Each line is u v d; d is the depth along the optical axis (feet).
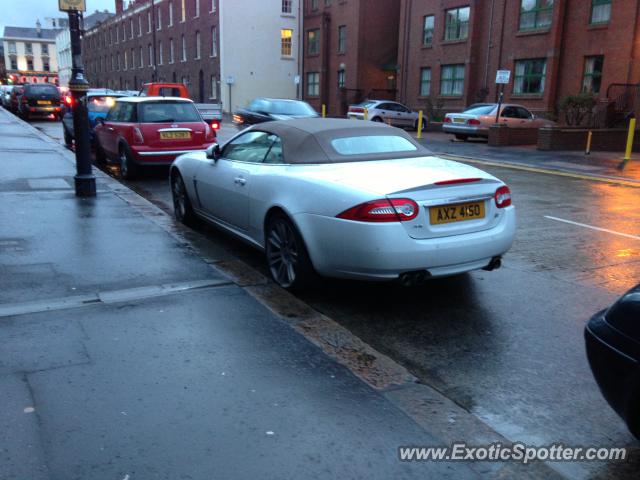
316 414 9.97
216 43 143.74
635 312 8.14
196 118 36.94
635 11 74.79
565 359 12.66
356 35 125.59
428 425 9.81
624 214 28.71
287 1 145.59
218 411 9.93
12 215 23.62
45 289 15.51
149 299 15.02
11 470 8.27
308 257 15.37
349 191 14.10
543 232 24.57
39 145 48.98
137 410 9.87
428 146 66.85
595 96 74.90
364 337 13.76
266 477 8.31
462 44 101.35
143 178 37.58
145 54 192.44
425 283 17.57
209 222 21.81
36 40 388.78
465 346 13.29
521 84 92.58
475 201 14.85
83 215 23.95
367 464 8.70
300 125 17.69
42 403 10.01
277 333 13.21
